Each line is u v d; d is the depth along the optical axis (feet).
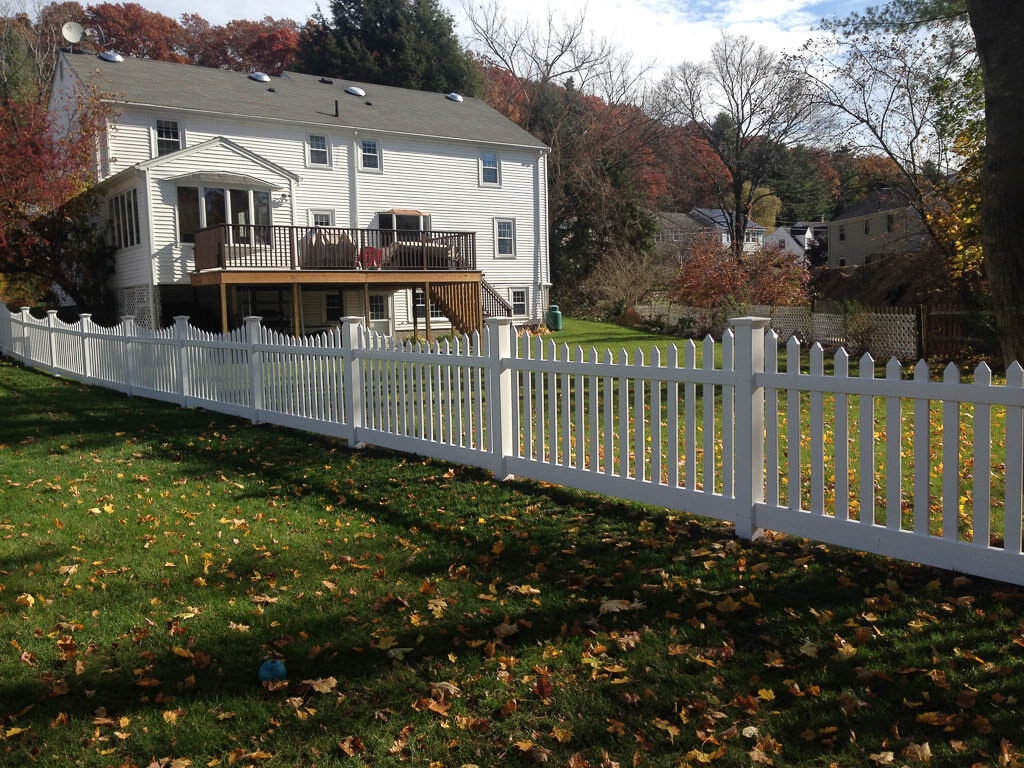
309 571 16.02
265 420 33.06
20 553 17.31
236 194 75.72
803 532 16.05
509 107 143.54
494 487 21.83
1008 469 13.19
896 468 14.60
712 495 17.47
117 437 31.22
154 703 11.17
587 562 15.98
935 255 73.00
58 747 10.14
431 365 24.62
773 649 12.04
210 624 13.57
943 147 60.29
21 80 104.32
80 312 80.89
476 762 9.66
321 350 29.14
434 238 78.43
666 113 142.92
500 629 12.97
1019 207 16.66
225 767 9.75
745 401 16.55
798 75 72.84
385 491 22.13
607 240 133.39
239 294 80.84
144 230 71.82
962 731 9.70
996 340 52.70
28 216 76.95
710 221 161.07
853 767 9.21
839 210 177.17
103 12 148.15
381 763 9.68
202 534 18.54
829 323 69.51
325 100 89.86
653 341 71.00
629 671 11.57
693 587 14.44
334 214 84.17
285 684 11.45
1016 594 13.23
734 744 9.79
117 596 14.93
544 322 95.45
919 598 13.41
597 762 9.55
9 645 12.89
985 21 16.89
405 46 134.41
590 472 19.98
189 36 160.86
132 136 74.90
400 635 12.97
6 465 26.05
